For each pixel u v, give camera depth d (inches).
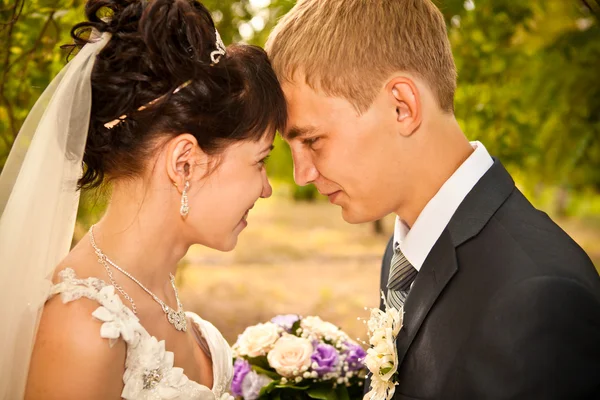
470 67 168.1
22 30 101.0
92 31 65.1
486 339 57.4
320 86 65.6
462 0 148.9
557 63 193.2
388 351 63.6
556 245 60.0
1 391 58.1
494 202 64.3
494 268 60.0
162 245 67.1
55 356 57.3
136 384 60.7
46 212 63.6
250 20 148.4
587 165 221.6
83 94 61.7
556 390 54.2
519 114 185.2
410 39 65.7
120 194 65.6
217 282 352.5
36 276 61.2
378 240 521.0
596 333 55.3
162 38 61.4
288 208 738.8
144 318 65.1
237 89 64.1
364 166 66.5
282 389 86.8
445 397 59.6
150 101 62.5
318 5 68.7
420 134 66.2
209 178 65.6
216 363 73.9
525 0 164.9
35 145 64.0
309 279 369.4
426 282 64.2
